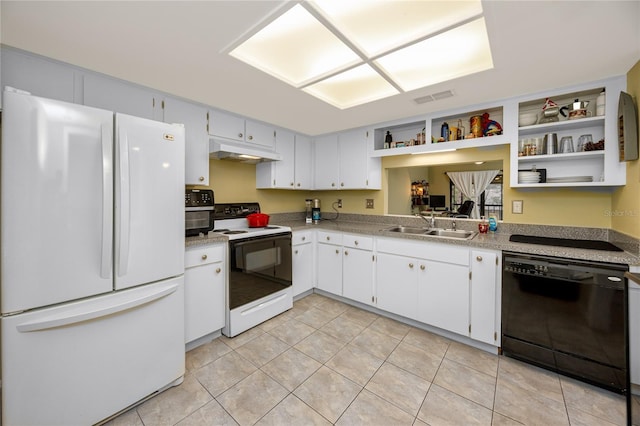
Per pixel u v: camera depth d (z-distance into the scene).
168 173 1.59
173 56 1.56
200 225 2.19
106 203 1.32
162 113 2.08
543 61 1.57
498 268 1.91
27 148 1.13
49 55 1.54
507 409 1.44
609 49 1.44
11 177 1.10
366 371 1.76
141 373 1.48
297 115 2.63
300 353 1.97
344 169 3.25
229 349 2.02
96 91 1.76
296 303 2.90
